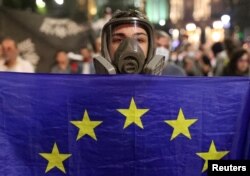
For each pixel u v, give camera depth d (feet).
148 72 7.47
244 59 18.33
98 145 7.42
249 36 82.69
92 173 7.38
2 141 7.33
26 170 7.34
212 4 158.10
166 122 7.50
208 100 7.60
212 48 32.99
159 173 7.42
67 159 7.39
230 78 7.69
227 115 7.63
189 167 7.48
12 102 7.43
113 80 7.48
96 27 27.30
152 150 7.45
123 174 7.39
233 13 87.20
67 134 7.43
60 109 7.47
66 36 23.99
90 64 23.04
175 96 7.55
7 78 7.46
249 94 7.66
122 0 81.00
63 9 58.34
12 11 22.70
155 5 107.76
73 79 7.50
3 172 7.29
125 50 7.35
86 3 69.46
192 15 237.66
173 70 17.16
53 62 23.40
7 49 19.79
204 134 7.55
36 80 7.49
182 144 7.50
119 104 7.48
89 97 7.48
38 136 7.41
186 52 41.73
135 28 7.53
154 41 7.69
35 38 23.17
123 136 7.44
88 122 7.45
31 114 7.43
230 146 7.58
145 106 7.49
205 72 28.53
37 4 52.75
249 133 7.61
